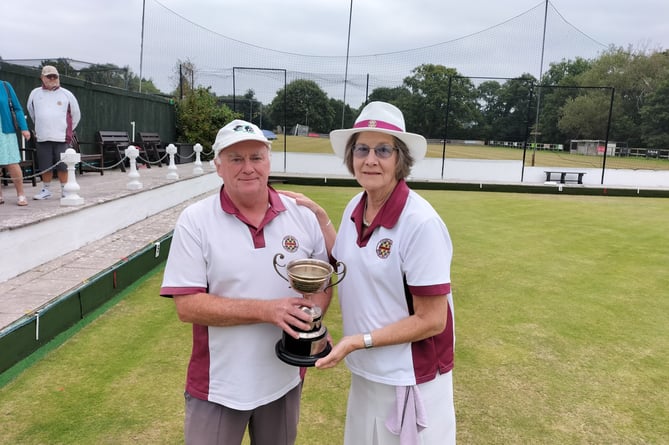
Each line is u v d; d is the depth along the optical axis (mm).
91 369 3029
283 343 1594
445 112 17859
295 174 15469
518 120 17984
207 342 1646
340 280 1719
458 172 16484
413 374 1598
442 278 1515
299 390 1850
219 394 1633
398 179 1645
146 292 4461
